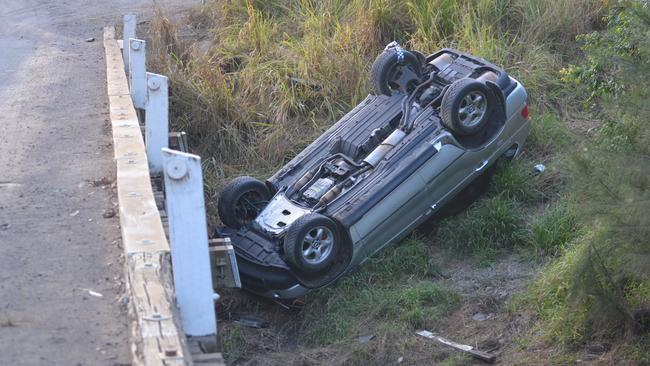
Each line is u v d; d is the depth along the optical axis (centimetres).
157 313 463
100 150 818
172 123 1203
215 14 1512
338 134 1009
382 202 917
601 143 707
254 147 1192
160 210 719
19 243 602
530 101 1220
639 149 677
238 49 1389
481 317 826
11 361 455
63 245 599
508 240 961
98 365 454
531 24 1341
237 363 816
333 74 1277
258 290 896
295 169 992
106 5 1650
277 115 1223
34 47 1360
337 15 1435
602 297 712
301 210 927
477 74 1032
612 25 966
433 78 1040
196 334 496
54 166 772
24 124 915
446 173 960
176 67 1282
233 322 900
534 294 820
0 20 1564
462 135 970
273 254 895
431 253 963
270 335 875
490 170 1048
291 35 1425
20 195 699
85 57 1280
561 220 944
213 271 771
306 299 896
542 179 1059
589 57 910
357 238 905
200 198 489
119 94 976
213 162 1160
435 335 808
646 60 733
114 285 541
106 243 602
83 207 671
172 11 1584
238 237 933
